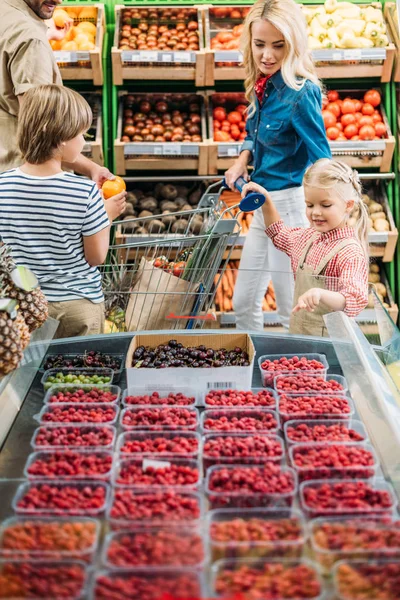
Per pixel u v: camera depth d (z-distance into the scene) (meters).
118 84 4.45
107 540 1.47
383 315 2.57
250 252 3.76
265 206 3.05
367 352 2.25
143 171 4.70
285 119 3.39
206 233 2.98
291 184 3.59
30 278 2.16
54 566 1.40
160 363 2.28
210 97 4.73
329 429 1.94
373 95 4.67
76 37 4.40
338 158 4.51
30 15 3.21
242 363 2.31
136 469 1.75
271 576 1.38
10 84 3.22
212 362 2.29
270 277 3.84
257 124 3.54
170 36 4.54
